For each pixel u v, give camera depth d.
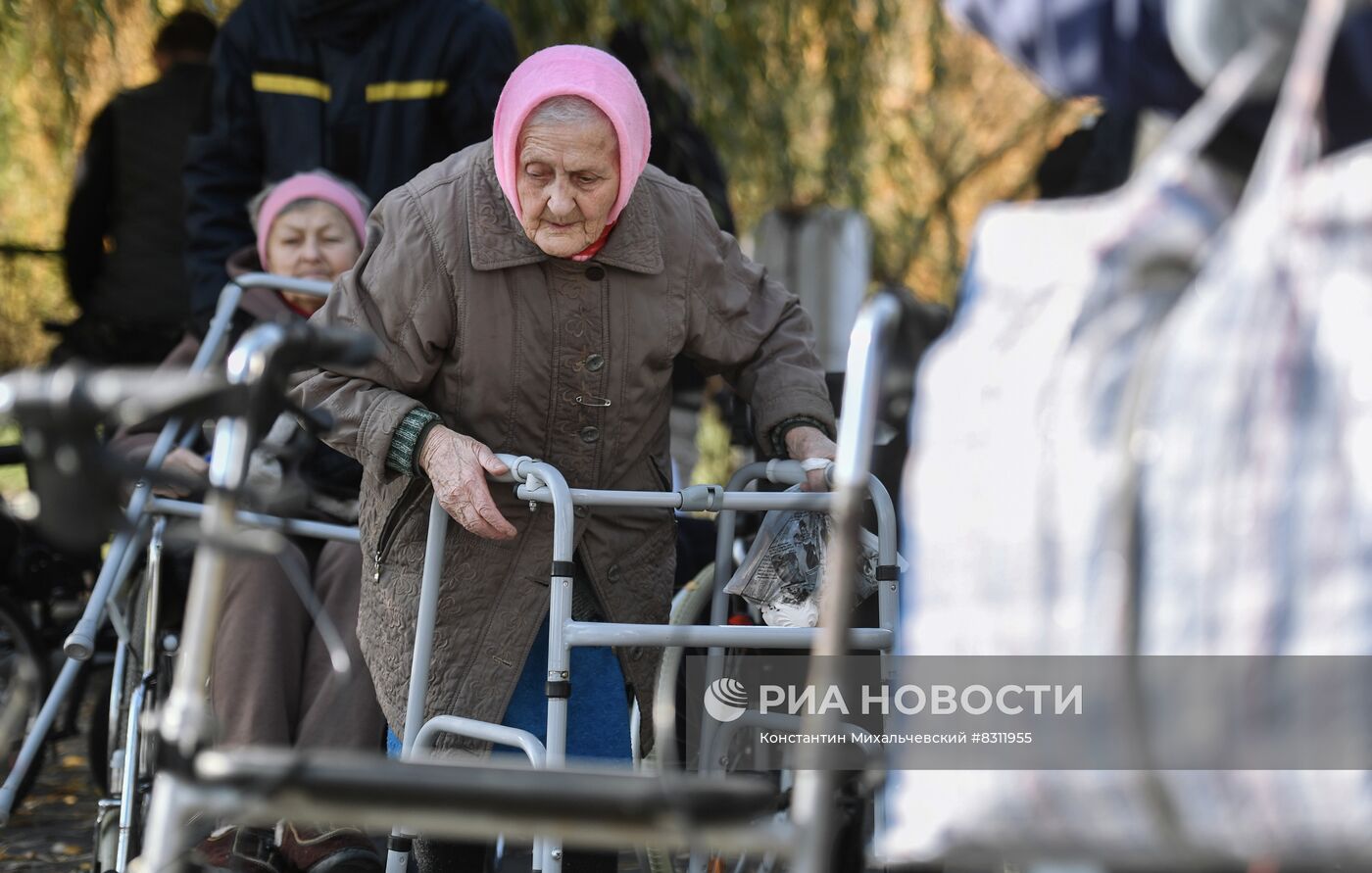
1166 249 5.05
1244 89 5.02
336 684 11.85
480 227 9.92
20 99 24.94
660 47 20.78
